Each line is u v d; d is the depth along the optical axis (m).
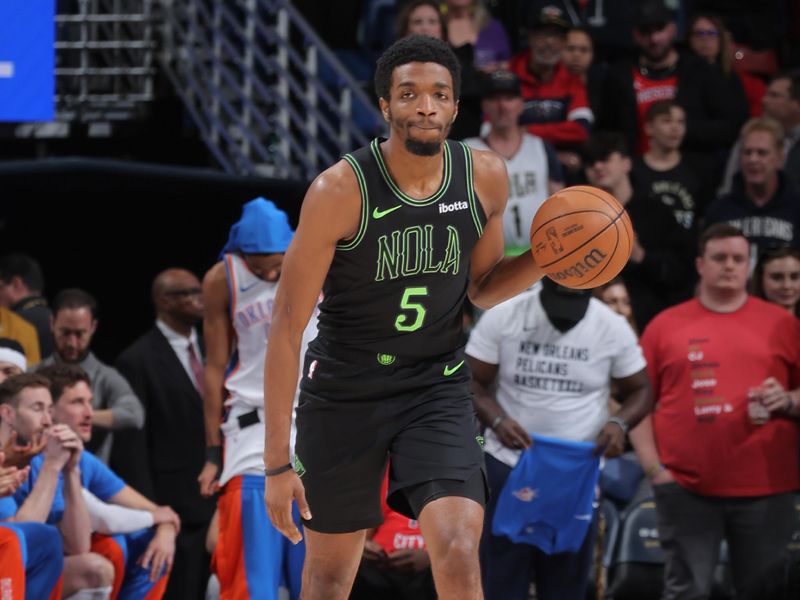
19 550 7.98
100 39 15.52
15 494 8.86
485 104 11.69
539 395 9.09
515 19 15.66
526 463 8.89
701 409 9.40
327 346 5.62
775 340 9.48
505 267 5.77
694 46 13.90
